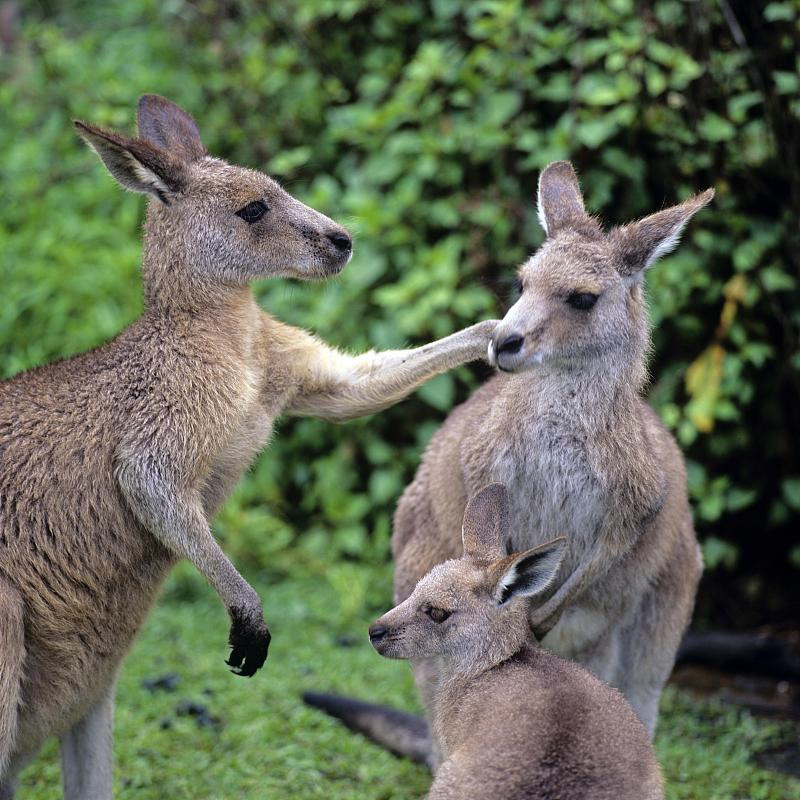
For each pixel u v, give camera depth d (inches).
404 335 524.7
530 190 529.0
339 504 534.6
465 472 350.0
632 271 338.0
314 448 554.6
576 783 267.0
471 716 305.6
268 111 588.1
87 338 550.9
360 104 564.7
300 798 374.6
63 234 585.9
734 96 508.7
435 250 518.9
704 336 513.0
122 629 334.3
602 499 337.4
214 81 593.6
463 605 317.7
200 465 329.4
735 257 493.0
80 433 323.0
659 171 520.7
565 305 330.3
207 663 460.1
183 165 341.1
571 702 287.7
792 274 504.4
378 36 571.8
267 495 548.4
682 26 511.2
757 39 510.9
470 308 510.9
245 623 331.6
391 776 388.2
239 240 340.5
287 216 346.6
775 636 501.4
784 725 436.5
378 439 538.6
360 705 409.7
